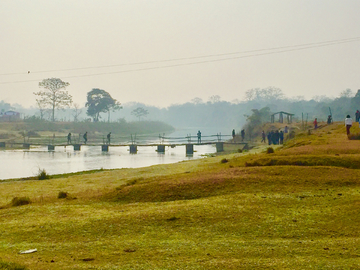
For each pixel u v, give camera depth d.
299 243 8.81
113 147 71.25
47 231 10.61
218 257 7.95
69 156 52.12
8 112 130.62
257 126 75.25
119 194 15.75
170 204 13.55
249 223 10.57
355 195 12.97
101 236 10.02
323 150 21.53
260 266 7.30
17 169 36.94
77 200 15.59
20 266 7.27
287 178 15.82
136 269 7.28
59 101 133.38
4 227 11.28
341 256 7.80
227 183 15.79
